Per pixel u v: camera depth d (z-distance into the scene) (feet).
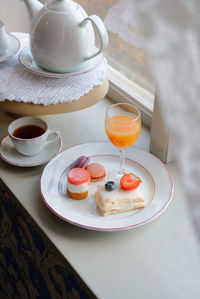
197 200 0.99
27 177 2.94
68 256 2.33
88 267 2.26
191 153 0.97
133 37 3.43
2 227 3.60
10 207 3.14
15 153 3.07
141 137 3.39
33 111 2.96
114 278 2.20
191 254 2.33
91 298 2.17
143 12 0.91
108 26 3.71
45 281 3.05
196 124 0.95
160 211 2.48
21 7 4.32
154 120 2.89
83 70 3.08
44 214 2.63
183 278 2.19
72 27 2.81
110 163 3.00
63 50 2.87
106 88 3.17
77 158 2.96
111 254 2.34
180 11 0.89
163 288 2.14
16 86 3.04
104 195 2.56
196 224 1.01
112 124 2.64
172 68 0.94
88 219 2.48
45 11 2.85
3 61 3.37
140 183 2.79
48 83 3.06
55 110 2.97
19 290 3.85
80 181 2.59
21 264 3.48
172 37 0.91
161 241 2.42
